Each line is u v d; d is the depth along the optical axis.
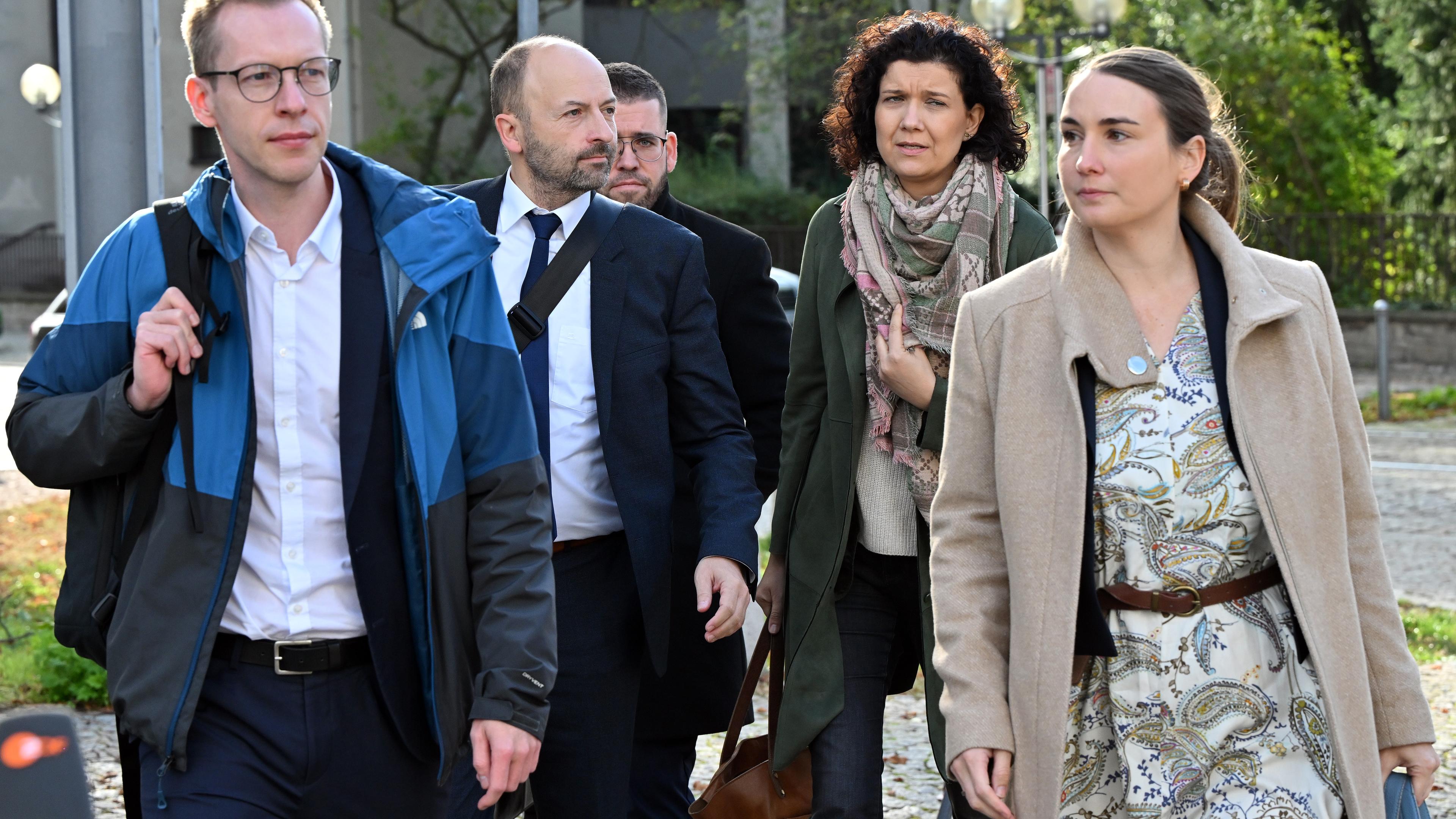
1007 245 5.09
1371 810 3.63
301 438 3.78
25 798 3.18
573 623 5.09
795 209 36.22
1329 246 32.59
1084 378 3.80
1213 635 3.70
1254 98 33.56
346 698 3.80
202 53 3.69
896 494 5.11
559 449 5.11
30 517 13.80
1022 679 3.78
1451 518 15.45
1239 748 3.71
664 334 5.26
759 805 5.27
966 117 5.17
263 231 3.75
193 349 3.61
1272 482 3.65
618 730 5.14
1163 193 3.77
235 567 3.66
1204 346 3.79
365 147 36.59
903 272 5.09
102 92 12.20
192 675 3.62
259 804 3.72
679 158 38.94
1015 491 3.83
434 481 3.81
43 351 3.80
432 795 3.98
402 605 3.82
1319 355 3.78
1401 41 37.06
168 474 3.68
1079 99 3.81
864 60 5.23
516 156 5.29
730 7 38.34
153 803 3.72
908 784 7.57
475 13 37.03
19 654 9.31
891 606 5.23
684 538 5.69
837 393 5.17
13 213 46.03
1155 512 3.72
